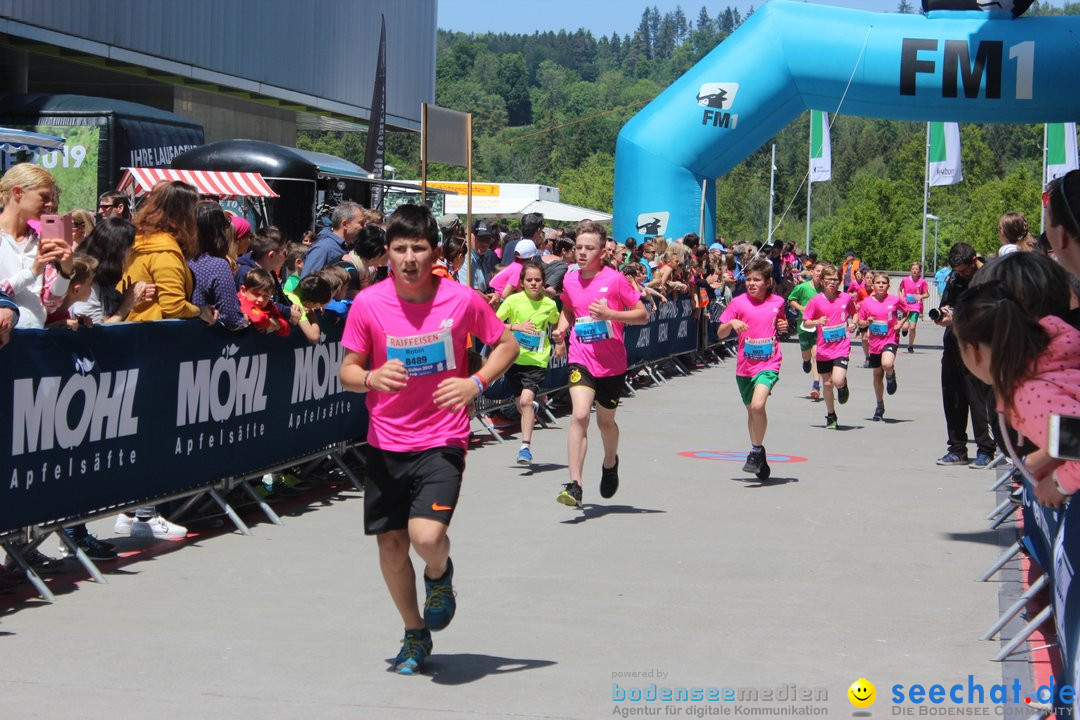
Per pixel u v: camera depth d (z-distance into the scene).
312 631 6.29
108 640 6.05
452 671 5.64
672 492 10.94
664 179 24.80
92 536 7.78
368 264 10.82
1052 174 30.61
